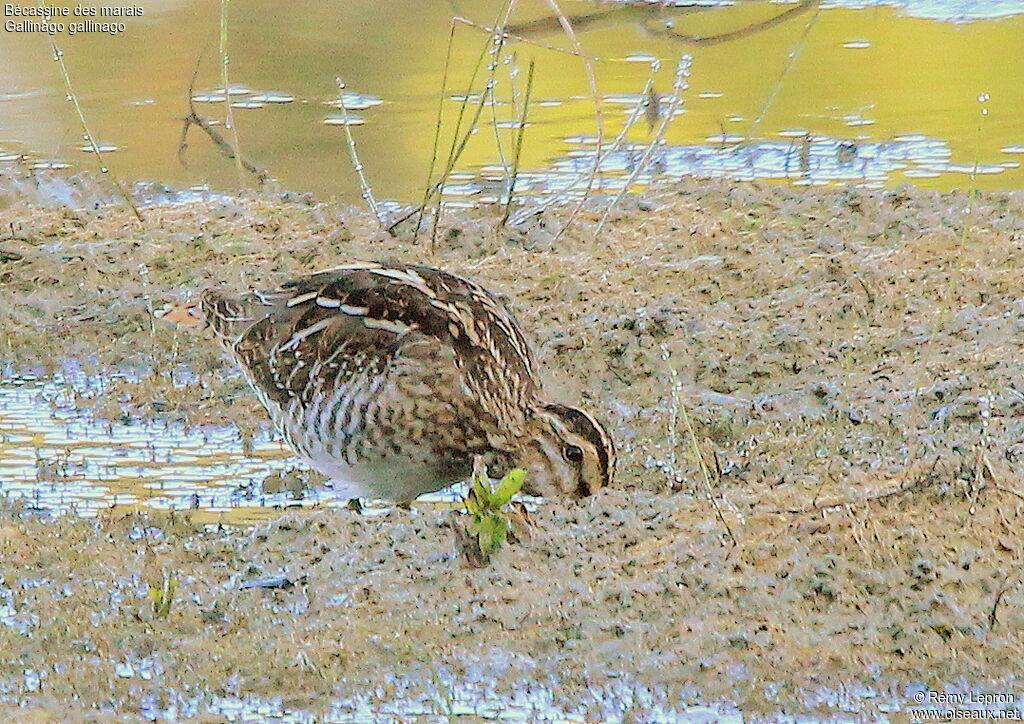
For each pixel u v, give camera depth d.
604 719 8.31
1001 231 15.09
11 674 8.81
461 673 8.73
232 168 17.73
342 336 10.59
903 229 15.34
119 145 18.34
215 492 11.17
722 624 9.05
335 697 8.55
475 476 9.96
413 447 10.63
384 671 8.77
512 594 9.47
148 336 13.75
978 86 19.23
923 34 20.95
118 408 12.56
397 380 10.48
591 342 13.08
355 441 10.66
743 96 19.12
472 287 11.13
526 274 14.66
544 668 8.75
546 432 10.63
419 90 19.64
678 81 16.58
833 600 9.22
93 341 13.69
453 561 9.91
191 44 21.27
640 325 13.26
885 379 12.33
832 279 14.23
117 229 16.03
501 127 18.59
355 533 10.35
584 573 9.66
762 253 14.87
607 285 14.32
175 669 8.80
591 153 17.80
